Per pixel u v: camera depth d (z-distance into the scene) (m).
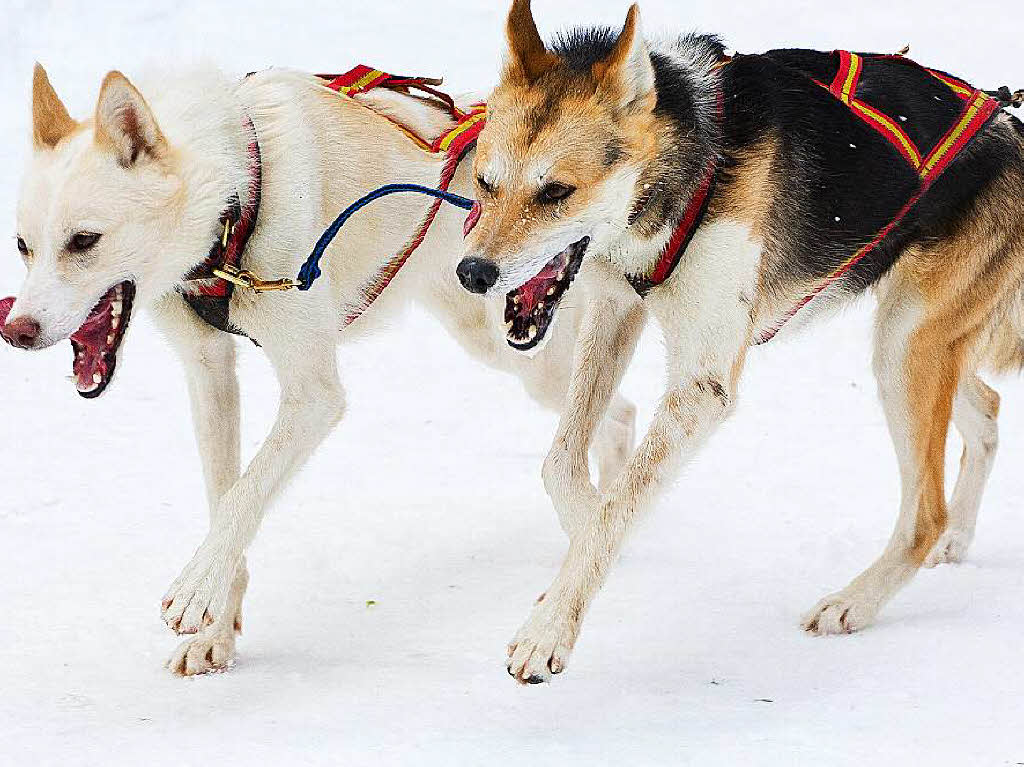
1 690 4.29
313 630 4.81
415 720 3.96
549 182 4.03
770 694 4.14
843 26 14.99
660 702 4.09
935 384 5.04
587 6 15.82
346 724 3.95
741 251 4.32
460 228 5.27
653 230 4.25
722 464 6.57
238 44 14.20
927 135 4.77
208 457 4.93
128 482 6.42
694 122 4.25
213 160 4.39
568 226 4.08
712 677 4.29
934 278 4.96
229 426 4.95
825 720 3.91
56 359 8.20
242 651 4.64
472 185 5.19
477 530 5.81
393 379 8.00
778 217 4.48
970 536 5.39
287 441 4.57
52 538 5.69
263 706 4.12
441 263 5.36
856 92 4.75
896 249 4.95
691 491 6.22
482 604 5.00
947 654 4.37
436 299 5.57
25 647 4.63
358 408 7.52
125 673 4.44
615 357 4.82
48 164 4.21
